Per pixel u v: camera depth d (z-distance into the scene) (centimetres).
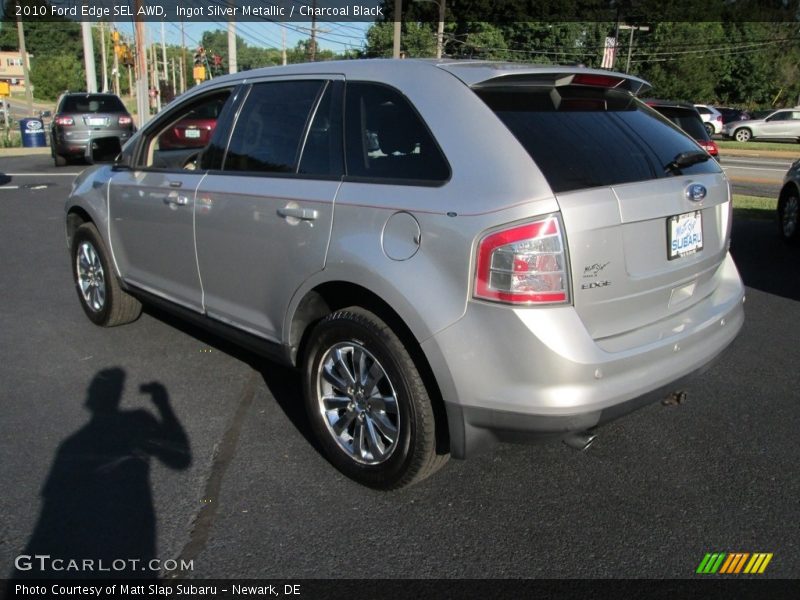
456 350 272
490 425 275
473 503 317
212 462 348
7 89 2791
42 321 557
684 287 327
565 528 299
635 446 371
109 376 451
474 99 294
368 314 307
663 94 5600
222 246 387
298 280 336
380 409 312
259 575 268
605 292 279
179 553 279
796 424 396
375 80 328
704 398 430
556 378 263
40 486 323
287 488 326
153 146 481
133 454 354
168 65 8900
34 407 405
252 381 446
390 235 294
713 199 333
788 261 800
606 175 287
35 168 1722
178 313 447
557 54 5159
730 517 308
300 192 337
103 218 498
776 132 3353
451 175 284
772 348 517
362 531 295
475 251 267
